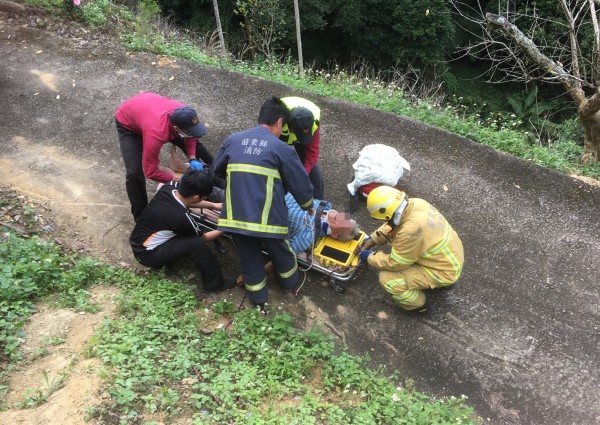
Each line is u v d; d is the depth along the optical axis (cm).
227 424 295
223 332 374
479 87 1446
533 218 516
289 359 358
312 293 432
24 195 492
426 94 984
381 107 684
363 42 1412
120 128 434
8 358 330
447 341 404
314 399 326
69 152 554
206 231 441
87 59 707
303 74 804
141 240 403
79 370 321
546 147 701
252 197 348
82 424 282
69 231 466
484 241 489
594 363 394
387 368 385
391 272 397
